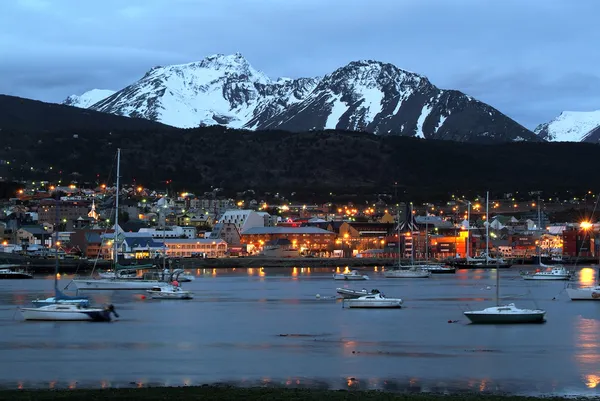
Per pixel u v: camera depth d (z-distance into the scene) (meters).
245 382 83.38
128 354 101.06
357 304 162.25
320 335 119.81
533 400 72.62
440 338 116.06
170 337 116.69
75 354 100.88
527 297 189.62
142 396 71.75
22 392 73.88
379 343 111.31
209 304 170.75
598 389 80.62
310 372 89.12
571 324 131.62
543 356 100.19
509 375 87.62
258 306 165.75
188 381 83.88
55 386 80.69
